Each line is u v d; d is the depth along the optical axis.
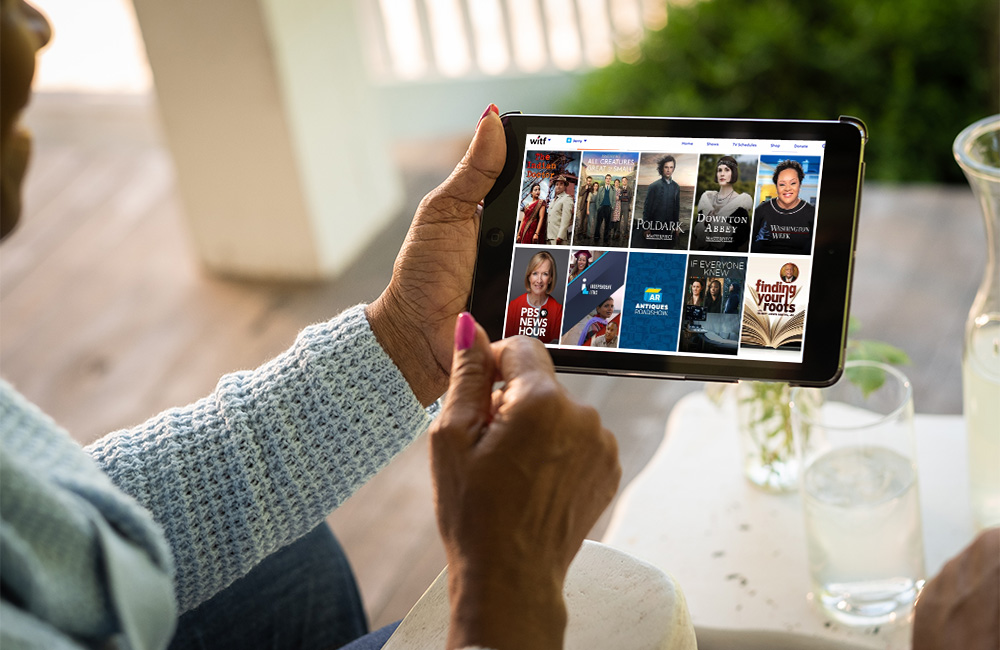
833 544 0.83
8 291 2.69
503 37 3.07
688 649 0.65
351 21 2.52
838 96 2.59
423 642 0.67
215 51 2.28
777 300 0.77
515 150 0.83
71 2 3.21
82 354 2.41
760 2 2.70
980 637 0.52
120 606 0.49
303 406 0.81
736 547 0.96
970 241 2.29
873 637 0.84
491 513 0.55
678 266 0.79
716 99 2.68
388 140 2.75
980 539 0.55
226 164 2.44
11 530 0.46
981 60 2.53
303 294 2.52
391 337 0.85
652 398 2.00
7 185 0.63
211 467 0.79
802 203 0.77
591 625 0.64
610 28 3.05
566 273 0.80
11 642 0.45
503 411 0.57
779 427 0.97
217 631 0.89
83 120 3.29
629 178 0.80
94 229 2.91
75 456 0.57
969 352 0.83
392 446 0.83
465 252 0.84
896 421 0.82
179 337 2.42
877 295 2.17
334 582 0.94
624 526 1.00
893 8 2.56
